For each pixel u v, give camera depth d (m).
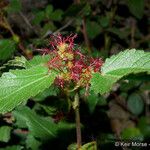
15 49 0.83
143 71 0.38
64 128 0.67
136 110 1.06
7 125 0.70
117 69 0.41
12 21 1.15
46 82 0.41
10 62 0.52
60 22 1.08
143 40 1.30
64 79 0.42
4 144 0.73
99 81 0.40
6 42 0.79
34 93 0.41
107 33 1.15
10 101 0.41
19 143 0.74
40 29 1.14
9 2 1.01
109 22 1.17
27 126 0.68
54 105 0.63
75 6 0.93
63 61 0.42
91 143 0.48
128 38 1.29
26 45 1.00
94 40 1.19
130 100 1.06
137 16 1.14
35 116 0.68
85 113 0.82
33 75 0.42
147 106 1.21
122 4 1.26
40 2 1.24
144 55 0.41
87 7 0.95
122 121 1.19
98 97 0.83
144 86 1.05
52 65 0.42
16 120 0.68
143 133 1.12
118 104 1.18
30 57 0.87
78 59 0.43
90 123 0.90
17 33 1.13
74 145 0.49
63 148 0.65
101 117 0.93
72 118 0.68
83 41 1.07
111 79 0.40
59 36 0.46
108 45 1.17
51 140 0.66
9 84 0.42
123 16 1.31
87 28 1.07
